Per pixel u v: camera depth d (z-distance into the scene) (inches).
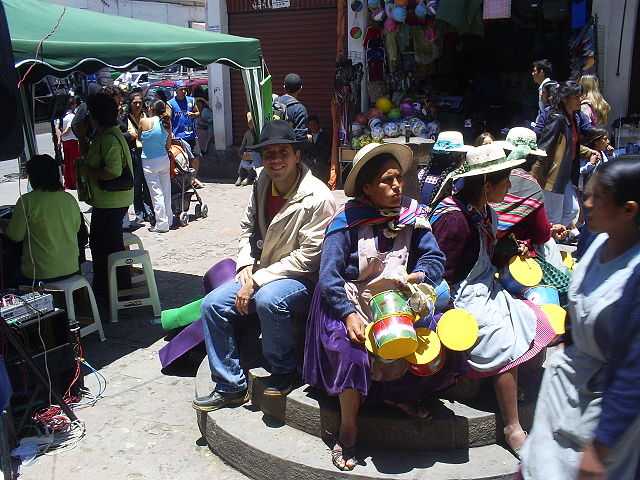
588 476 77.8
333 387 120.3
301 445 128.4
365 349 119.1
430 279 121.3
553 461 87.2
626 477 81.0
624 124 366.9
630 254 80.5
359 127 412.2
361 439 127.6
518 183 143.1
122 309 229.3
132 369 183.6
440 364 119.7
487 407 129.8
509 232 142.5
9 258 202.4
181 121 440.8
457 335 118.0
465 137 432.1
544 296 152.7
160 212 336.5
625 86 370.6
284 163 136.4
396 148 120.7
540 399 92.0
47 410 153.9
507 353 121.3
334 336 119.8
